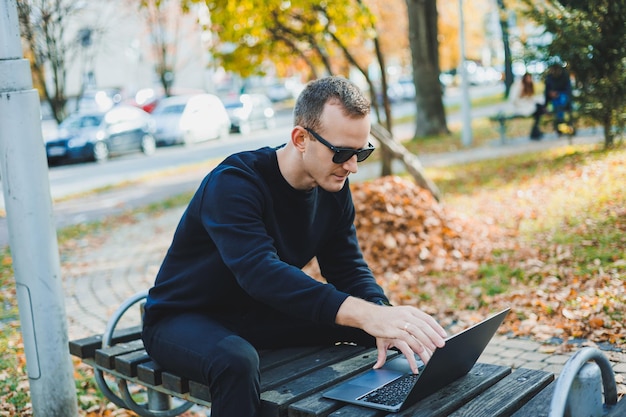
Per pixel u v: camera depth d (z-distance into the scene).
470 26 33.44
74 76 40.94
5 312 7.18
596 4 10.40
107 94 37.53
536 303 5.65
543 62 11.20
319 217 3.18
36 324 3.73
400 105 43.50
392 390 2.65
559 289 5.89
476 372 2.85
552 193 9.55
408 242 7.52
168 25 38.16
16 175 3.65
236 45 11.05
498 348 4.98
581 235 7.29
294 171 2.92
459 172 13.33
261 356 3.16
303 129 2.82
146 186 17.69
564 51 10.64
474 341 2.65
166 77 37.62
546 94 15.26
